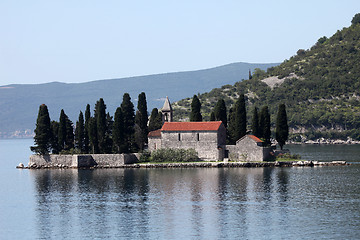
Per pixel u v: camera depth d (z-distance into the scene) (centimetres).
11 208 14525
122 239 11481
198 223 12494
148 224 12525
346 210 13288
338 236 11281
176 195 15450
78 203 14862
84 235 11856
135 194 15775
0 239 11781
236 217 12900
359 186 16312
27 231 12306
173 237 11519
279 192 15525
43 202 15162
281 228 11925
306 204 13988
